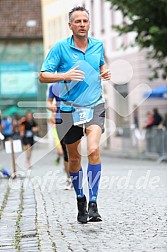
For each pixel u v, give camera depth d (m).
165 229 13.37
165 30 37.50
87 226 13.99
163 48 38.75
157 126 45.53
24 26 94.69
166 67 41.81
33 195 20.38
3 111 86.31
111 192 20.27
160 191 20.23
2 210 17.11
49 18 76.88
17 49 94.25
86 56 13.62
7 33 94.19
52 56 13.62
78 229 13.70
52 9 75.06
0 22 95.12
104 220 14.69
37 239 12.84
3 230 14.00
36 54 94.06
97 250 11.59
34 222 14.87
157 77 42.97
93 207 13.62
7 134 62.00
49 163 37.62
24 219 15.41
